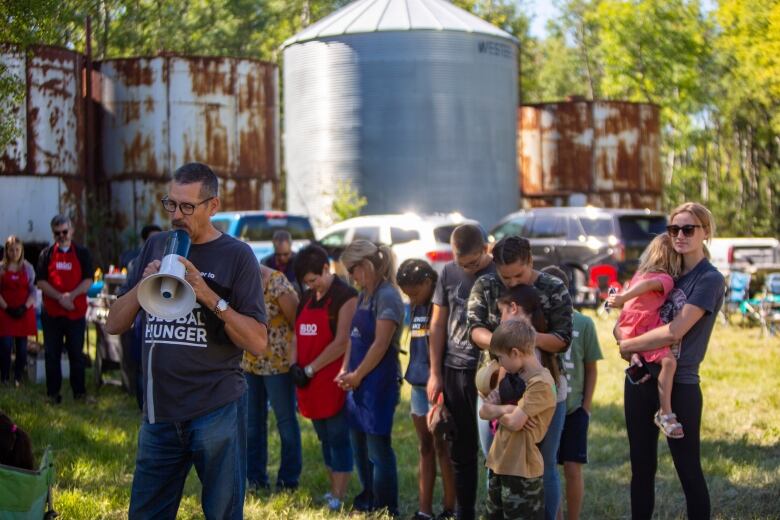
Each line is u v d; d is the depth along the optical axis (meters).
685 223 5.11
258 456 7.02
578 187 30.02
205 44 38.06
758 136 38.78
